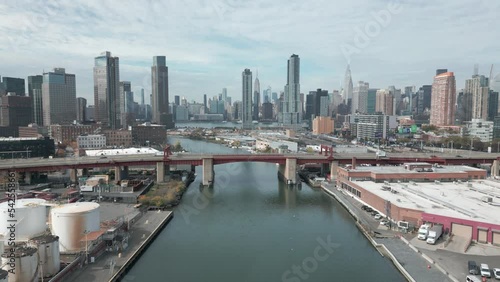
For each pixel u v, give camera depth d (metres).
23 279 83.44
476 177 196.12
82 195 179.00
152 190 198.50
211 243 126.88
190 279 99.81
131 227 137.00
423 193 159.88
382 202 148.50
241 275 102.38
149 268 106.69
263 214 163.62
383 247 115.88
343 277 100.31
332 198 195.38
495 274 92.12
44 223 111.38
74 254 104.19
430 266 100.81
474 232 117.38
